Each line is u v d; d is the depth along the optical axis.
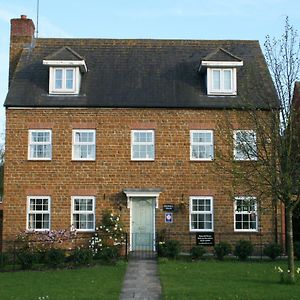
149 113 27.16
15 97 27.19
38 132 26.97
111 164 26.80
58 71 27.61
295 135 18.34
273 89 27.56
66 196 26.56
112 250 23.47
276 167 18.06
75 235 25.97
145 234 26.55
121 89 27.92
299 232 27.08
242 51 30.73
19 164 26.66
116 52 30.41
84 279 18.27
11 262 23.12
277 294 15.05
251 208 24.72
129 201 26.53
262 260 23.81
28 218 26.39
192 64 29.67
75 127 26.98
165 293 15.31
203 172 26.83
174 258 24.02
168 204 26.55
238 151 20.67
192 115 27.17
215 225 26.50
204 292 15.44
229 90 27.62
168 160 26.88
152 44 30.95
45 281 17.91
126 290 16.41
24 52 30.09
